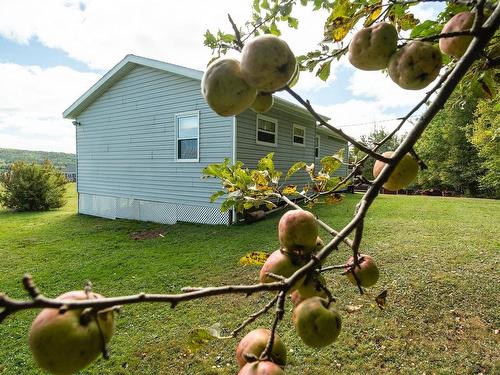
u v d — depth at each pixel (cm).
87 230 940
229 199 156
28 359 332
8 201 1412
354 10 137
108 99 1166
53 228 984
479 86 148
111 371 311
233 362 319
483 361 307
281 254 86
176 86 984
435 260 556
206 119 933
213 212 945
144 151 1083
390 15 142
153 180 1068
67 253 691
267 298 434
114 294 472
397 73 94
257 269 539
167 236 824
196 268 560
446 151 2198
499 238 700
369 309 395
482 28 83
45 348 51
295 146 1256
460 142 2089
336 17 137
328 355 321
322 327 75
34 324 54
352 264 93
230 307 415
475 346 328
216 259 602
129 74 1094
